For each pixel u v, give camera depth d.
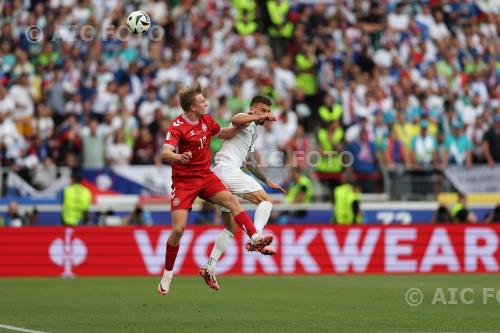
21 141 49.53
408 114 54.88
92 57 53.97
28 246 41.56
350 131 51.91
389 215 47.84
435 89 57.78
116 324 22.89
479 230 44.34
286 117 52.34
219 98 51.44
